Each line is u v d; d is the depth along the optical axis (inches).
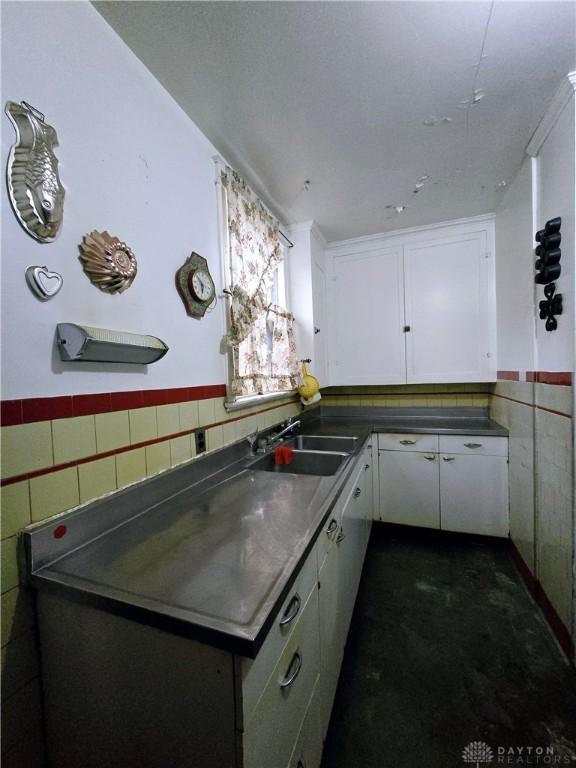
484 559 81.4
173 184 47.5
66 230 32.1
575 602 50.5
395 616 62.9
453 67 44.1
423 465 91.6
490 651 54.4
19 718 27.1
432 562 80.7
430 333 98.2
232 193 59.4
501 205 82.6
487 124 55.4
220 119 51.9
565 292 51.9
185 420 48.6
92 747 27.0
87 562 29.8
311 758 33.7
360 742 41.6
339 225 93.3
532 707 45.2
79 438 33.2
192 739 23.0
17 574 27.6
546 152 57.0
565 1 36.1
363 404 116.3
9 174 27.6
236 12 36.2
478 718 44.0
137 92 41.3
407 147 60.4
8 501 27.1
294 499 43.9
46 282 29.5
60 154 31.7
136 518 38.8
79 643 26.9
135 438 40.0
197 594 24.8
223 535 34.5
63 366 31.8
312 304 90.4
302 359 91.4
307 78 44.8
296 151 60.4
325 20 37.3
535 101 50.6
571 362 50.5
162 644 23.6
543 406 61.1
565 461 52.7
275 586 25.7
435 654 54.2
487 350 92.7
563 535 53.7
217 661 21.8
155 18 36.5
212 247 56.2
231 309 57.7
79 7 34.1
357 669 51.8
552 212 55.6
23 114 28.4
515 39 40.4
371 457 91.4
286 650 27.8
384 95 48.3
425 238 97.3
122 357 36.4
